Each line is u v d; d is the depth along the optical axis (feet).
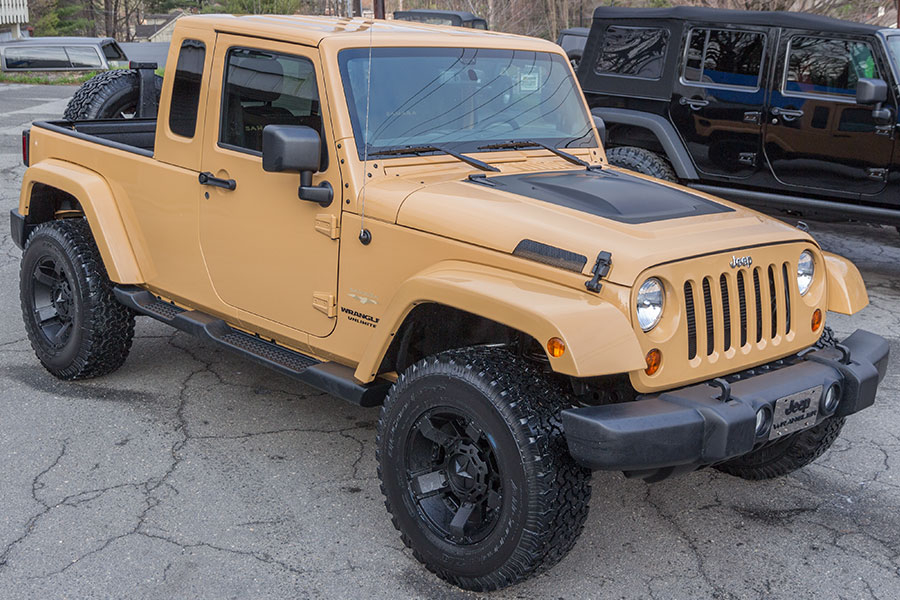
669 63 27.22
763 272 11.36
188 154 14.48
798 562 12.10
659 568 11.91
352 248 12.30
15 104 61.87
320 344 13.01
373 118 12.69
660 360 10.36
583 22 115.24
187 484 13.67
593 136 15.25
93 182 16.10
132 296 15.74
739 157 26.43
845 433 16.15
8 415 15.83
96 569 11.49
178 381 17.53
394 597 11.10
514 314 10.08
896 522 13.17
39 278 17.06
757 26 25.48
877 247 29.96
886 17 55.36
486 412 10.36
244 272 13.89
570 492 10.25
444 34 14.06
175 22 14.82
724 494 13.93
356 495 13.51
